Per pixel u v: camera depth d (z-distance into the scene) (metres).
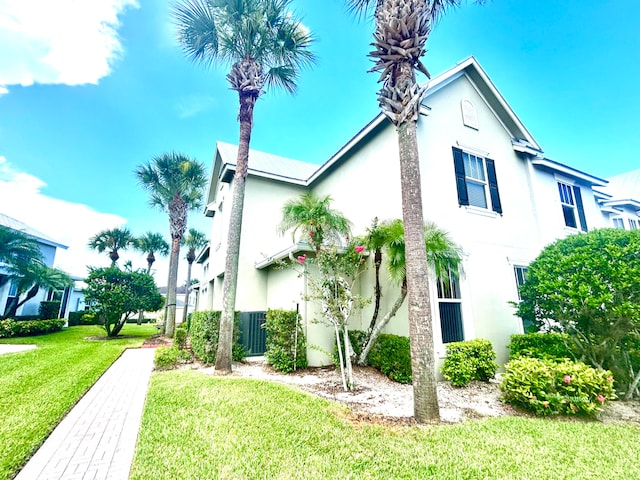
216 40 9.13
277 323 8.29
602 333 6.19
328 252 7.58
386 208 9.28
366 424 4.54
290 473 3.29
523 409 5.44
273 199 13.54
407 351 7.11
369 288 9.45
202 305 21.56
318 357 8.63
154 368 8.75
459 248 7.75
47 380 7.03
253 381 6.59
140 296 17.92
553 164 11.58
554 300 6.47
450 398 6.11
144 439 4.07
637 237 6.12
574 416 5.12
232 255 8.52
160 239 28.09
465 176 9.46
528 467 3.41
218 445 3.88
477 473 3.29
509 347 7.93
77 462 3.66
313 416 4.74
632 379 6.03
